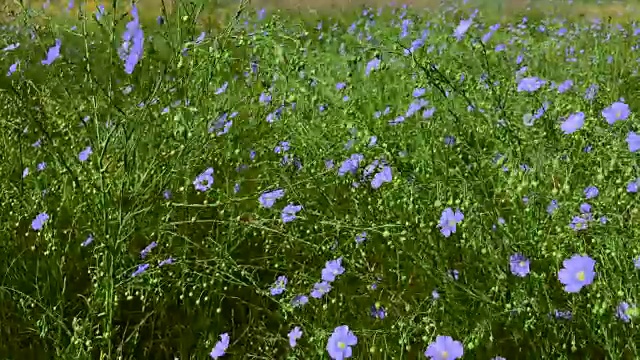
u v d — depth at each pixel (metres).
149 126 0.92
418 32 2.19
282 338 0.73
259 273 0.91
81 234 0.92
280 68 1.10
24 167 1.07
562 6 3.58
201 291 0.83
